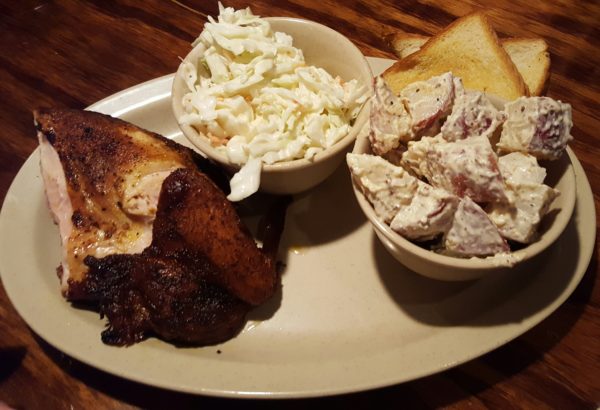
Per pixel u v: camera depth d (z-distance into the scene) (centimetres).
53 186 32
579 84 38
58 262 33
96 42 45
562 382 27
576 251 29
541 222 26
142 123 39
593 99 37
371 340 28
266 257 29
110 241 30
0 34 46
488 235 24
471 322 28
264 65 32
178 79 33
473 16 35
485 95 30
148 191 30
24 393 29
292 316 30
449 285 30
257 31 34
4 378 29
